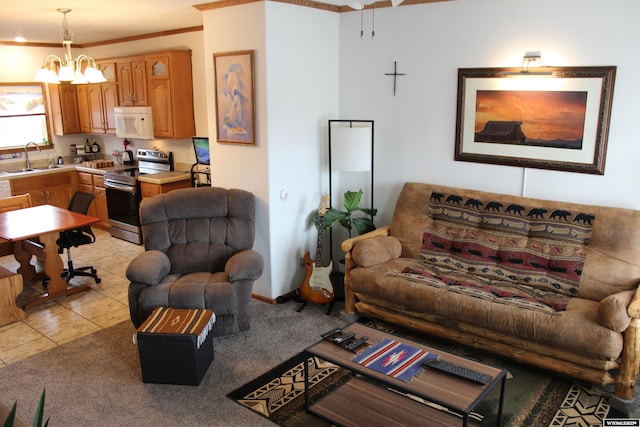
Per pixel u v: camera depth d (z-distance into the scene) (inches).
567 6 137.5
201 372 123.9
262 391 120.5
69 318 163.6
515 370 128.5
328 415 109.1
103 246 241.1
